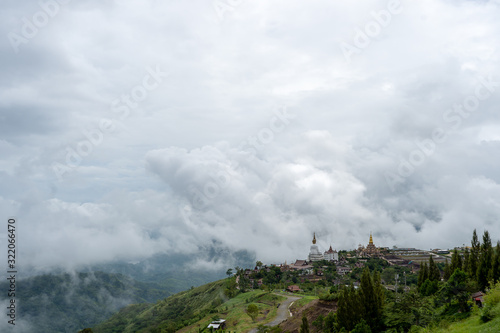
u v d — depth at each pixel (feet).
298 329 420.36
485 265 288.51
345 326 296.71
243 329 511.40
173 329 635.25
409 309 265.75
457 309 254.47
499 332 157.99
